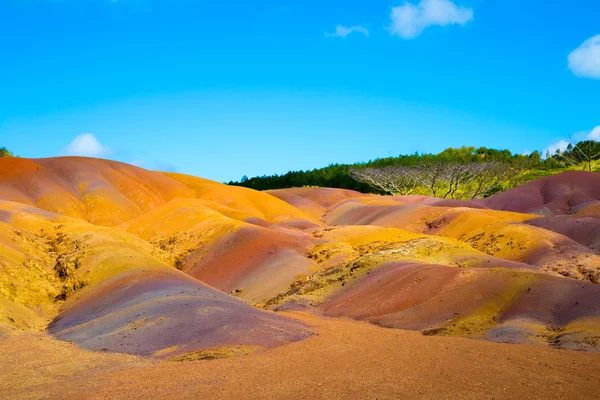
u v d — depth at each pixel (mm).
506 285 45438
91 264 53594
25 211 79938
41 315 45812
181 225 91438
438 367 30016
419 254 62219
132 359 32469
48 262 59625
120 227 97312
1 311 41625
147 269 50406
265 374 28484
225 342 34375
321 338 38062
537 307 41469
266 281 66938
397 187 174375
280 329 38312
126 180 125562
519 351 33375
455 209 101562
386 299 49656
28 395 26219
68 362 32125
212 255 77438
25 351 34625
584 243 75438
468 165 164000
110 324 38781
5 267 49156
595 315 38219
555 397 25172
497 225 83188
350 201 136500
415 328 42656
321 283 60656
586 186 120938
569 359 31266
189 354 32688
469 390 26047
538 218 87500
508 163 169000
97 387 26984
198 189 135750
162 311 39062
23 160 120125
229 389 26062
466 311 43656
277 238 79000
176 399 24766
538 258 68438
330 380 27500
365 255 65500
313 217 132125
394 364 30672
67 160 128250
